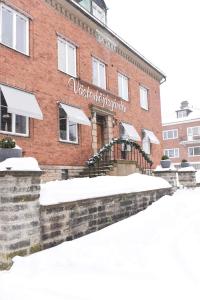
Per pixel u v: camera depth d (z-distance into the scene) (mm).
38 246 6445
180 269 5172
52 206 6871
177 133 48844
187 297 4160
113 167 13977
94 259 5848
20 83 11750
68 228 7363
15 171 5973
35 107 11797
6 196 5945
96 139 15625
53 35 13609
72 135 14422
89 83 15508
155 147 21906
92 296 4340
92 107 15406
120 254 6105
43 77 12820
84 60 15453
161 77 23531
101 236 7453
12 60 11539
